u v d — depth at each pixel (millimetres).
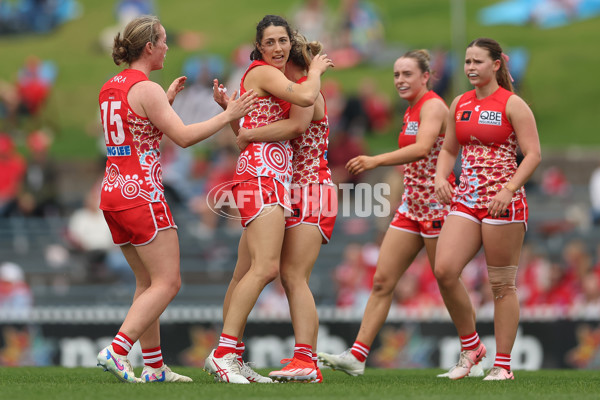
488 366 29656
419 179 19594
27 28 88562
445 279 18125
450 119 18531
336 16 79312
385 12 91938
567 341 29609
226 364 15969
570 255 38938
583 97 80062
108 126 15859
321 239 17031
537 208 50938
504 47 86688
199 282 44844
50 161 55750
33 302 42938
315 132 17047
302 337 16641
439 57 63844
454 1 85812
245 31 85312
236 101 16016
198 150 54531
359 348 19703
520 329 29734
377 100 64625
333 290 43094
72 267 45188
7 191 50812
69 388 14336
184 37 83438
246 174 16391
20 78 68312
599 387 15977
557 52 86812
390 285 19828
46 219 49656
